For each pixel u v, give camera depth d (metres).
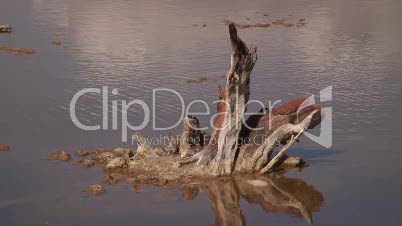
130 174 39.84
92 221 33.28
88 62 73.00
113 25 99.75
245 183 38.69
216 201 35.97
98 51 79.38
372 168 41.16
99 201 35.84
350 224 33.09
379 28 96.69
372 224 33.06
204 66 70.69
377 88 60.88
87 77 65.75
